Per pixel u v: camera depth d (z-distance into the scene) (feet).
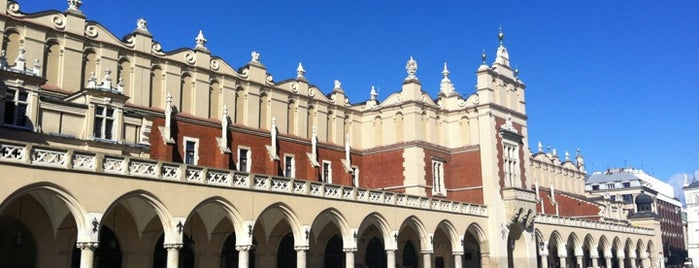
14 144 89.81
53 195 96.17
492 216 176.45
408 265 183.11
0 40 118.11
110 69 133.39
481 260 175.42
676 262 406.21
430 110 186.70
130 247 124.06
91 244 95.71
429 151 181.68
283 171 163.02
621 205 290.56
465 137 188.55
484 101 184.34
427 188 177.58
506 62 198.39
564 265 209.26
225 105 152.76
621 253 251.80
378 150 186.29
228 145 151.84
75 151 96.07
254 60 163.12
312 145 171.83
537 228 196.65
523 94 202.69
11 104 107.24
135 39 139.23
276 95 166.40
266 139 161.07
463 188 184.44
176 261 106.22
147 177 104.06
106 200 98.48
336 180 177.58
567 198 256.52
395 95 186.39
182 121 143.54
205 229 137.28
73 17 129.49
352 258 137.08
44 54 124.26
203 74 150.41
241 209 117.08
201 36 152.56
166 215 106.42
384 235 148.15
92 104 118.11
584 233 224.53
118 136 121.08
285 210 125.70
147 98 138.31
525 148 197.36
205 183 112.16
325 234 165.89
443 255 186.29
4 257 113.70
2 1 119.75
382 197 147.13
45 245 112.78
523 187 189.67
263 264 149.69
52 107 113.39
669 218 413.59
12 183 88.53
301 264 126.41
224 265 146.72
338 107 184.75
